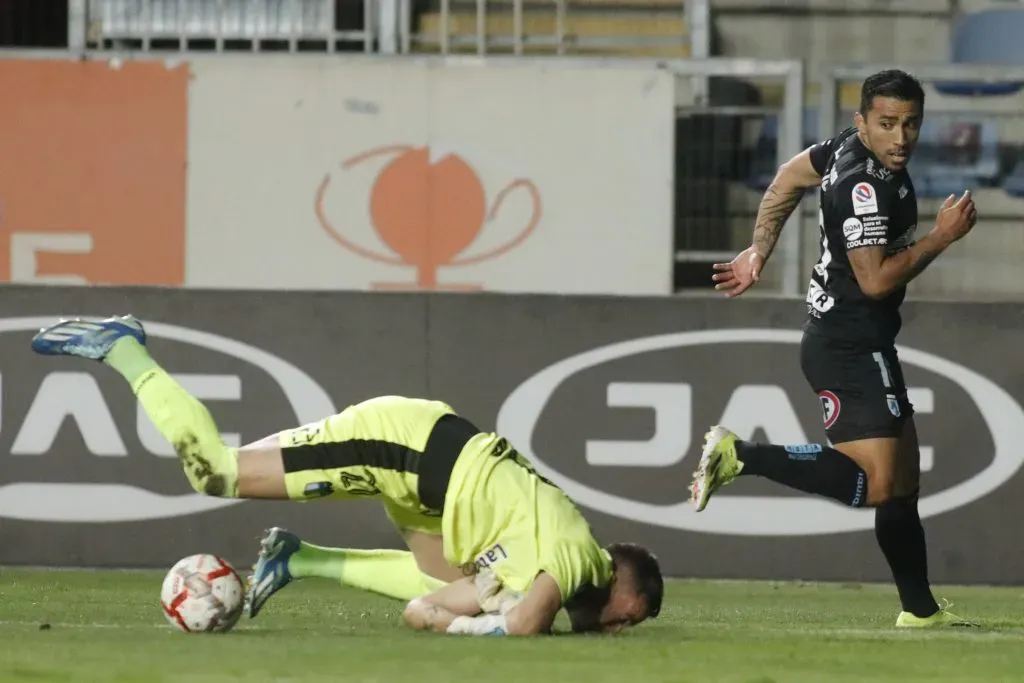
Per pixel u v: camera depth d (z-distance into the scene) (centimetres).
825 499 2662
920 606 1856
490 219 3619
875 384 1741
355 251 3628
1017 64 3859
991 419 2662
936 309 2670
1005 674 1317
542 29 3981
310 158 3631
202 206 3631
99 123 3638
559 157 3612
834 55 4047
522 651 1396
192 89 3641
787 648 1502
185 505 2667
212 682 1175
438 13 3950
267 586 1708
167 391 1623
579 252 3609
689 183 3738
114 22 3844
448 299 2678
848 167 1714
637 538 2666
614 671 1273
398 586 1712
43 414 2669
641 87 3609
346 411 1622
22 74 3634
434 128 3625
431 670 1258
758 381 2666
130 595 2200
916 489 1827
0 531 2669
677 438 2669
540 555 1528
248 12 3856
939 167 3800
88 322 1661
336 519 2666
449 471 1561
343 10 3881
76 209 3631
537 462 2670
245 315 2678
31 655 1338
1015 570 2661
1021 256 3778
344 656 1340
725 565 2661
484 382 2672
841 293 1741
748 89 3831
